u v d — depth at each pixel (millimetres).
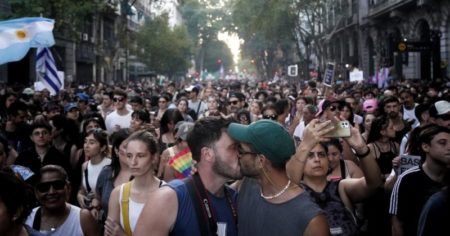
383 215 4773
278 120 9094
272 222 2801
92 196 5730
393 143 6590
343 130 3447
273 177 2846
